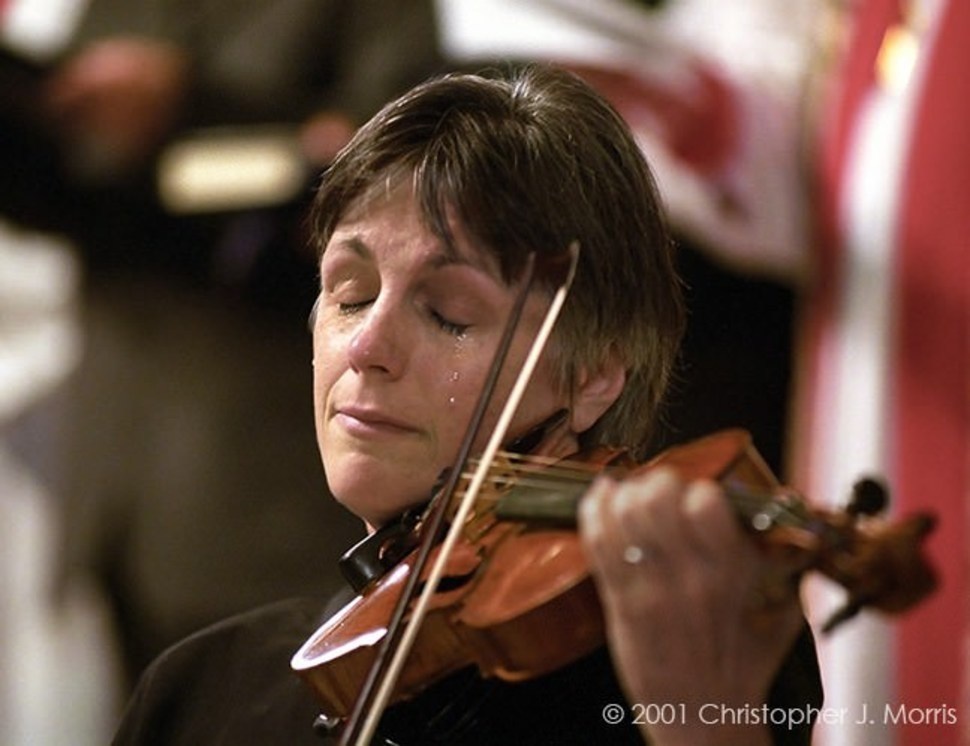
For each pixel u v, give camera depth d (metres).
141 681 7.24
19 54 12.36
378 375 6.39
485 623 5.80
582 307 6.43
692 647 5.20
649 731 5.30
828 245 12.40
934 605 11.57
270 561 12.01
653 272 6.62
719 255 12.37
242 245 12.18
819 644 11.48
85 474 12.39
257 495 12.04
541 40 12.15
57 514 12.64
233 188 12.16
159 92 12.27
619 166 6.57
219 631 7.21
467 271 6.34
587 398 6.54
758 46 12.55
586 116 6.57
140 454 12.24
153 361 12.26
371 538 6.52
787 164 12.49
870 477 5.23
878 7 12.57
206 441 12.10
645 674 5.25
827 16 12.67
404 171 6.46
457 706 6.15
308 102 12.23
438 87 6.55
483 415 6.18
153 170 12.25
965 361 12.12
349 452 6.43
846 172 12.44
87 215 12.34
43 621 12.95
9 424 13.27
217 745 6.90
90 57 12.38
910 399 12.12
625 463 6.15
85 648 12.74
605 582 5.21
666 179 12.27
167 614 12.17
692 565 5.12
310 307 12.16
